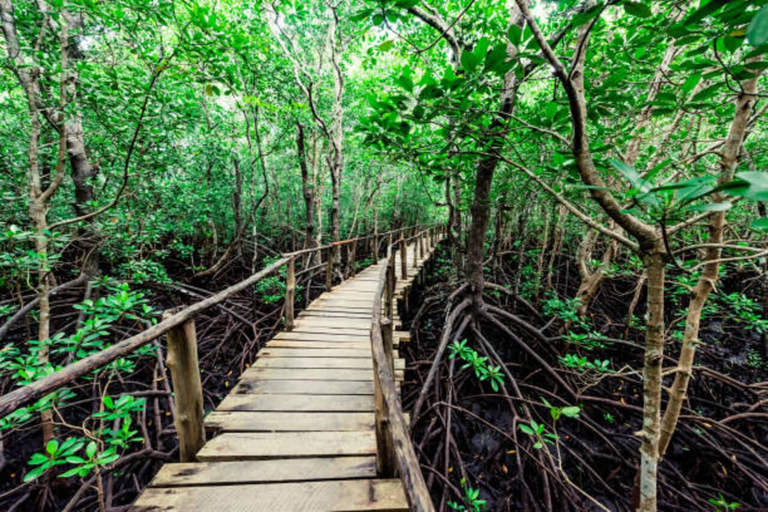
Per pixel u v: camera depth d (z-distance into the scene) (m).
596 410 4.67
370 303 5.54
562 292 7.53
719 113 2.32
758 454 3.68
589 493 3.71
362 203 15.35
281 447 2.05
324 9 7.73
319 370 3.14
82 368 1.20
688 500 3.43
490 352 4.81
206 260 10.41
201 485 1.77
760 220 0.56
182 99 4.73
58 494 3.43
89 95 3.57
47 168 5.60
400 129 2.15
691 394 4.94
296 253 4.47
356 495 1.71
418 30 5.30
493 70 1.44
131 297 3.01
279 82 7.27
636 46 2.12
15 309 5.01
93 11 3.11
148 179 5.39
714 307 5.11
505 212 6.45
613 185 3.82
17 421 2.38
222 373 5.73
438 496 3.66
